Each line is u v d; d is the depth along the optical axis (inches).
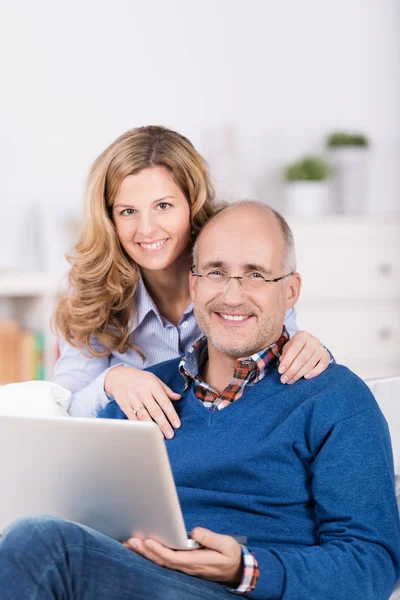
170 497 68.2
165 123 207.9
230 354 83.1
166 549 70.9
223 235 83.4
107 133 204.4
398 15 222.1
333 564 72.2
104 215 100.3
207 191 103.2
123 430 67.7
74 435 70.3
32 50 197.8
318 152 218.4
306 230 195.8
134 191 98.1
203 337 88.1
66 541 67.4
